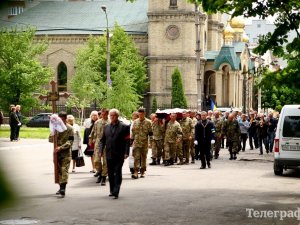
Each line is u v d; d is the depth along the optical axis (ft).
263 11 42.63
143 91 244.63
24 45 165.17
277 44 46.16
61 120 42.93
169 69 244.63
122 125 42.70
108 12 275.59
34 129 177.27
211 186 51.52
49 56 264.52
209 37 268.41
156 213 35.29
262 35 46.83
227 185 52.65
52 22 271.08
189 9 240.73
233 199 42.70
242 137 111.24
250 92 280.31
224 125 90.79
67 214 34.22
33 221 31.22
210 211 36.47
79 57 209.15
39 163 72.79
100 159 51.39
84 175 61.11
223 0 41.22
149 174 63.41
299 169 73.97
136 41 255.70
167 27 243.60
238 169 71.46
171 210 36.63
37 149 98.73
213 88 263.08
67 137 43.32
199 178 59.06
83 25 268.00
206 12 43.32
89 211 35.65
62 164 42.98
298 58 47.80
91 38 239.50
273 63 50.72
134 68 234.17
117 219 32.78
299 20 44.39
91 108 235.40
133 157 58.95
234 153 90.17
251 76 52.90
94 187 49.80
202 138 71.36
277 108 94.07
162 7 242.99
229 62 248.93
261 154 102.63
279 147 62.59
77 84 202.18
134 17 269.23
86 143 65.05
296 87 47.34
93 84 198.18
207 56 254.68
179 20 242.37
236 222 32.37
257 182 55.72
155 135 77.82
